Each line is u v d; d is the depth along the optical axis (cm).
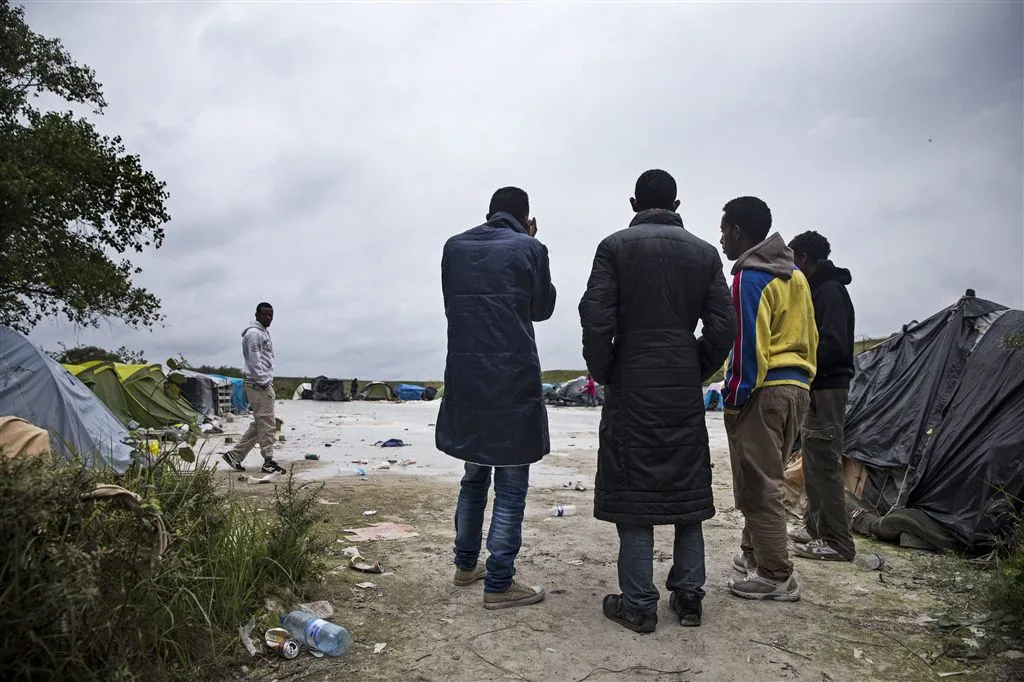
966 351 511
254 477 738
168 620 241
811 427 427
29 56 1580
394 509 563
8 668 175
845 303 433
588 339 314
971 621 309
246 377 761
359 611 324
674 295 311
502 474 338
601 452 320
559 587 367
